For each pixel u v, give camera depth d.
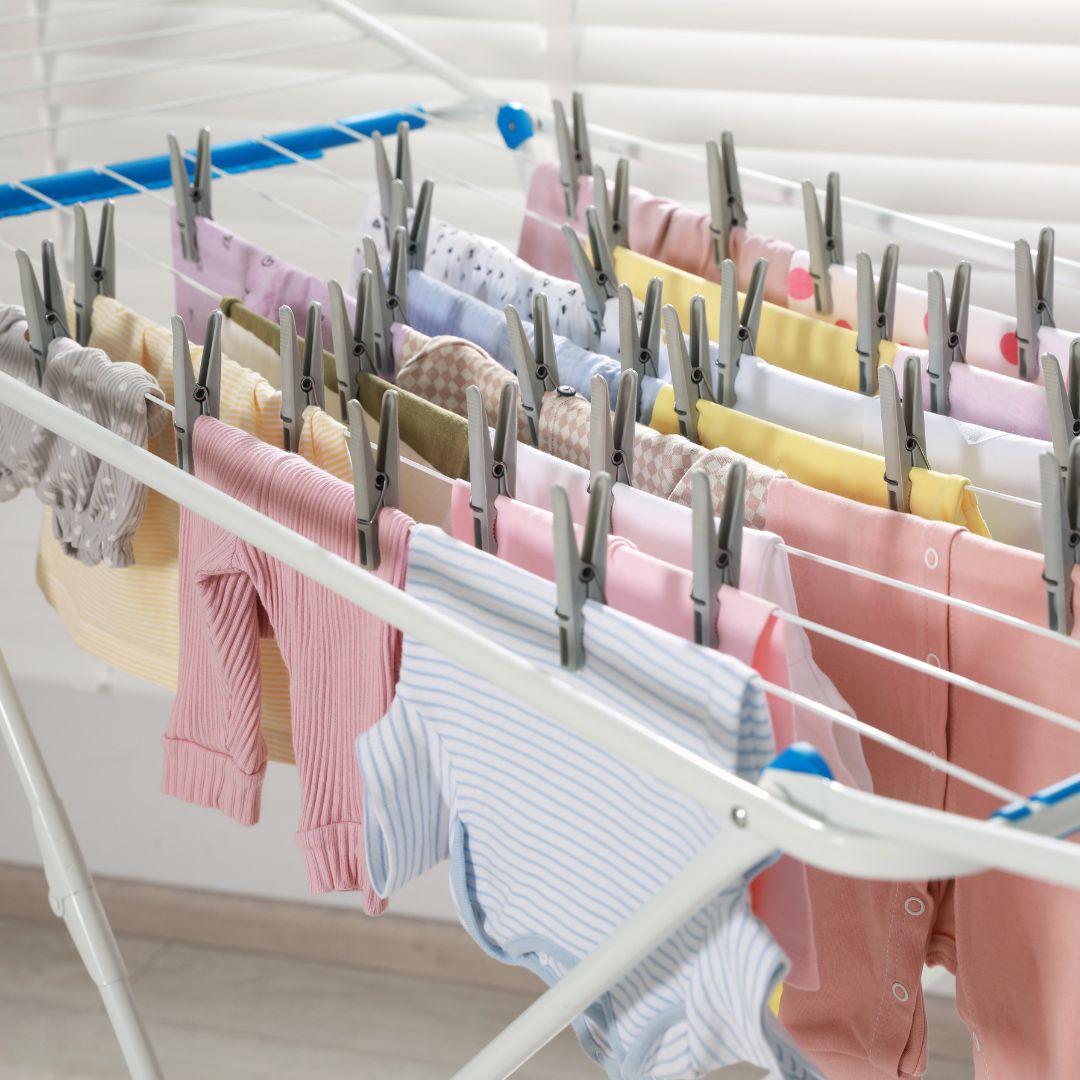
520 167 1.58
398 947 2.31
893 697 0.93
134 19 1.93
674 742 0.77
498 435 0.91
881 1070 1.03
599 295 1.21
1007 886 0.92
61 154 2.00
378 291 1.13
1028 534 0.96
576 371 1.09
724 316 1.06
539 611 0.82
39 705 2.35
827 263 1.22
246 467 0.98
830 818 0.64
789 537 0.93
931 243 1.28
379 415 1.06
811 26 1.71
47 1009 2.23
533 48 1.83
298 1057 2.15
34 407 0.95
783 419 1.05
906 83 1.70
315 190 1.97
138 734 2.32
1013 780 0.89
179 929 2.38
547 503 0.95
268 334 1.16
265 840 2.33
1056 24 1.63
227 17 1.91
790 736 0.81
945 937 1.00
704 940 0.79
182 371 1.01
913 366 0.92
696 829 0.78
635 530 0.90
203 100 1.57
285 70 1.92
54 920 2.40
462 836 0.94
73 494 1.16
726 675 0.74
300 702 1.03
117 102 1.96
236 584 1.05
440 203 1.95
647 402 1.07
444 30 1.86
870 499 0.94
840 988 1.03
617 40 1.79
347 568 0.81
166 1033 2.19
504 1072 0.84
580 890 0.87
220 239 1.30
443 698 0.90
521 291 1.25
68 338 1.15
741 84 1.76
